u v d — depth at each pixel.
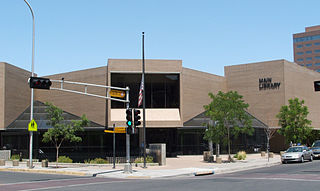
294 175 20.58
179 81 41.66
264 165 31.48
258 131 50.50
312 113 58.81
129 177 22.92
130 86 41.22
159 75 41.81
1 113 39.22
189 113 43.62
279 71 50.25
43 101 46.09
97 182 19.77
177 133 43.31
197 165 30.59
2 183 19.34
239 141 47.16
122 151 41.25
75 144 40.88
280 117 45.59
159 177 22.70
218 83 51.00
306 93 57.06
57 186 17.69
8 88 40.47
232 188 15.32
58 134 30.58
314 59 152.62
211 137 33.41
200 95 46.12
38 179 21.78
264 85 51.00
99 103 41.19
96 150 41.00
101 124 40.66
